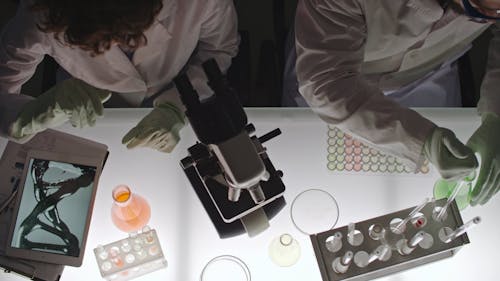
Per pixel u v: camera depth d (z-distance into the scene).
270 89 1.78
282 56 1.89
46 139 1.52
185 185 1.49
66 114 1.51
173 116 1.53
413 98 1.74
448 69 1.75
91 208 1.44
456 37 1.50
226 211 1.16
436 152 1.30
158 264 1.39
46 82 1.77
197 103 0.96
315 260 1.40
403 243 1.19
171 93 1.60
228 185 1.11
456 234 1.17
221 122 0.93
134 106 1.79
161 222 1.45
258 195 1.08
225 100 0.96
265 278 1.39
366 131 1.39
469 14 1.17
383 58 1.58
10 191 1.46
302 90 1.48
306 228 1.40
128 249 1.34
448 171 1.29
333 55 1.38
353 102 1.37
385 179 1.49
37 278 1.37
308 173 1.50
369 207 1.46
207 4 1.45
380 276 1.29
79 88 1.50
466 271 1.39
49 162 1.48
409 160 1.41
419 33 1.39
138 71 1.59
